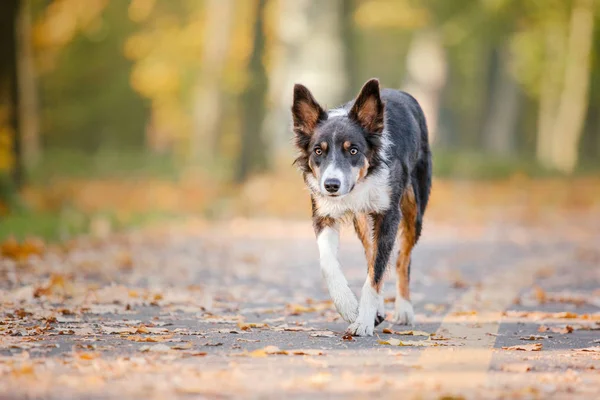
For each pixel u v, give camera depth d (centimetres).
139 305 923
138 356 632
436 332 781
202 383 546
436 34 3947
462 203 2770
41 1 3750
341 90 3369
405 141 864
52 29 3862
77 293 966
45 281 1046
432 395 520
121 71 4519
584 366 623
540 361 642
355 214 822
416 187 902
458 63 4534
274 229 2036
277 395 518
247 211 2345
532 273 1305
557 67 4169
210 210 2333
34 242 1443
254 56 2825
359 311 763
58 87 4456
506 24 3784
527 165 3769
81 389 529
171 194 2798
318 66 3369
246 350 662
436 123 4047
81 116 4572
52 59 4100
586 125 5497
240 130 2828
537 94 4541
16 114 2033
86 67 4438
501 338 757
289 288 1119
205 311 891
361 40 4444
